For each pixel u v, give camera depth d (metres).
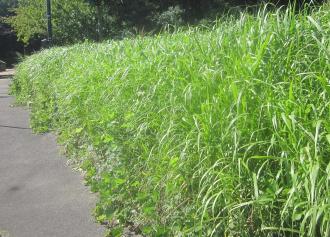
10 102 18.48
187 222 4.45
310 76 4.16
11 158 9.59
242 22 5.71
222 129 4.34
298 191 3.47
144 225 5.37
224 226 4.08
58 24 33.28
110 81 7.70
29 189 7.61
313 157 3.57
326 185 3.32
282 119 3.93
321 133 3.67
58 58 15.09
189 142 4.62
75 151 8.89
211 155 4.36
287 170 3.73
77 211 6.59
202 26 7.42
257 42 4.99
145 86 6.71
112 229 5.68
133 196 5.85
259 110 4.21
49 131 11.81
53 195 7.27
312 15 5.10
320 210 3.22
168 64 6.52
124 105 6.99
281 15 5.31
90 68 9.62
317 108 3.93
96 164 7.57
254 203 3.77
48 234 5.94
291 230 3.54
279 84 4.28
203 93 5.01
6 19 44.75
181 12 25.44
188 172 4.62
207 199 4.20
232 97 4.48
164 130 5.33
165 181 4.98
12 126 12.99
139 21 29.02
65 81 10.81
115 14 30.72
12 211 6.74
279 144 3.90
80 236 5.83
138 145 6.01
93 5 31.88
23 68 21.86
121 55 8.77
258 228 3.92
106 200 6.07
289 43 4.69
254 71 4.48
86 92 8.96
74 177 8.05
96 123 7.77
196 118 4.63
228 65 5.05
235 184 4.07
